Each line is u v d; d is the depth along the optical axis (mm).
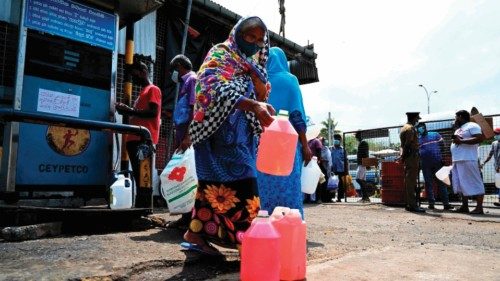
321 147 9234
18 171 3775
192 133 2229
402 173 8391
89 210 3439
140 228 3787
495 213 6820
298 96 3191
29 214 3305
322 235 3932
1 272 1994
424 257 2660
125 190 3736
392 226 4754
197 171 2277
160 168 7055
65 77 4156
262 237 1799
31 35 3912
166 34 7422
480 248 3098
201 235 2252
